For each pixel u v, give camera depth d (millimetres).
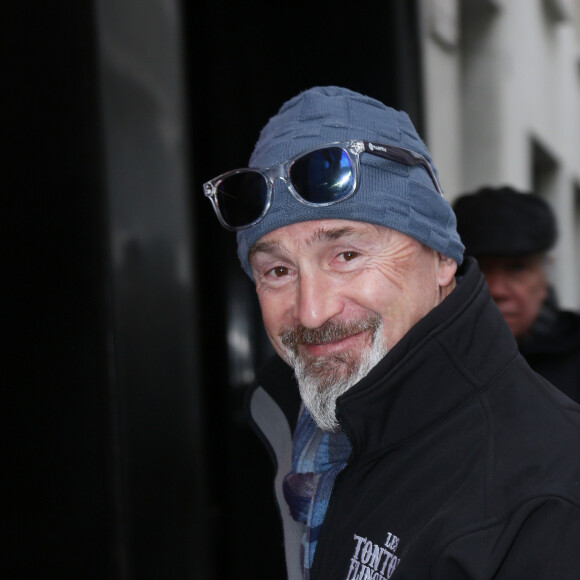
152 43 1844
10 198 1791
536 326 1829
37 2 1749
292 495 1169
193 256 1908
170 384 1861
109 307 1752
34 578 1810
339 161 995
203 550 1904
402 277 1032
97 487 1771
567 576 802
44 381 1793
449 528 847
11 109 1777
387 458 983
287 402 1298
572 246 4242
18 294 1802
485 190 1959
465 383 958
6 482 1820
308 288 1025
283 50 2449
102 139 1735
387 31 2393
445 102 2885
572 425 926
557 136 4109
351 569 945
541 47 3951
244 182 1063
